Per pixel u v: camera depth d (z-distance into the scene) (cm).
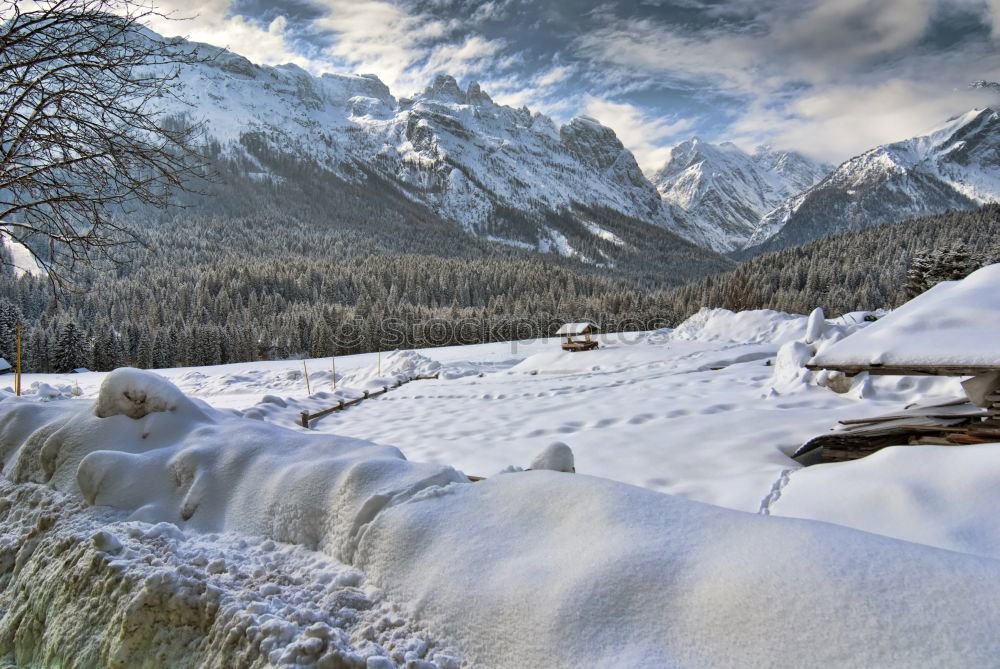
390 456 286
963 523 366
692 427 768
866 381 913
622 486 220
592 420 926
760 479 522
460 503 234
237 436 329
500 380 1773
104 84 457
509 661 174
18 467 379
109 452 330
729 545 178
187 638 222
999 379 469
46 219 485
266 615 211
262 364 2870
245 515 282
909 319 452
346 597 216
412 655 187
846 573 155
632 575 175
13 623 279
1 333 4956
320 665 186
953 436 500
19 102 448
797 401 901
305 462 293
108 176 467
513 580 189
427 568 210
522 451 740
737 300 6856
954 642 132
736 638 151
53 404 443
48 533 310
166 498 311
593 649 162
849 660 137
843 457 575
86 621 245
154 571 241
